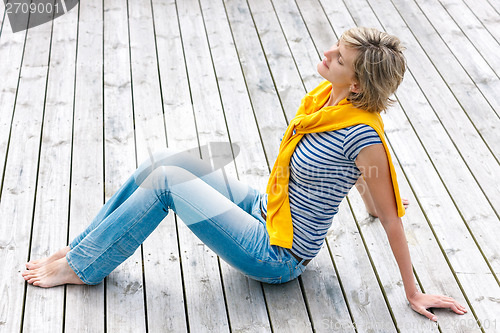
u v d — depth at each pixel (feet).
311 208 6.88
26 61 12.17
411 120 11.12
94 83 11.66
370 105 6.19
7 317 7.21
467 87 12.09
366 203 8.66
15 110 10.83
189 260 8.13
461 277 8.09
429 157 10.27
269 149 10.24
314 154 6.46
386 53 5.89
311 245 7.11
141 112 10.96
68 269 7.44
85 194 9.13
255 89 11.73
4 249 8.13
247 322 7.33
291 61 12.60
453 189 9.61
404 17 14.21
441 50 13.16
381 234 8.69
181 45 12.92
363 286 7.89
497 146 10.60
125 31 13.26
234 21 13.76
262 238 7.07
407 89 11.93
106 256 7.17
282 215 7.01
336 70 6.19
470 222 9.00
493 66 12.75
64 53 12.48
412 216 9.05
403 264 7.07
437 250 8.48
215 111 11.05
